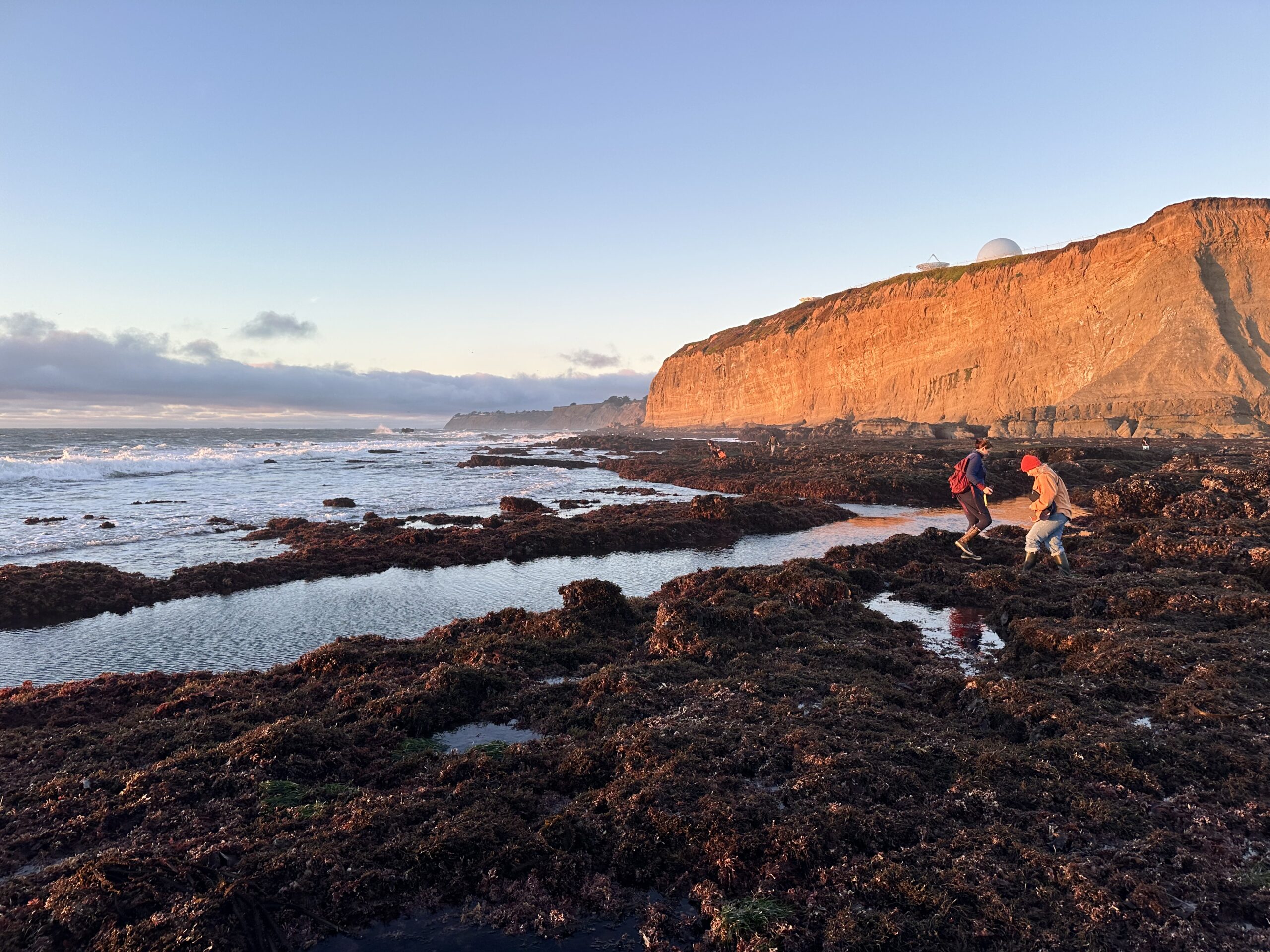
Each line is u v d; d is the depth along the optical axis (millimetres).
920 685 7816
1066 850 4406
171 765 5992
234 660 10656
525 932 4066
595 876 4484
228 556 18906
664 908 4184
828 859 4379
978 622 10867
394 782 5914
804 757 5535
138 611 13508
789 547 20031
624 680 7648
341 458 62062
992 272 87750
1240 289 68812
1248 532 14422
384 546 19234
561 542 19703
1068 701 6609
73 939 3842
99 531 22406
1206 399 60750
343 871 4387
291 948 3916
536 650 9242
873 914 3857
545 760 5980
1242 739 5707
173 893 4105
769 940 3736
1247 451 41781
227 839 4770
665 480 41156
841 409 105812
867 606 11781
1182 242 71750
